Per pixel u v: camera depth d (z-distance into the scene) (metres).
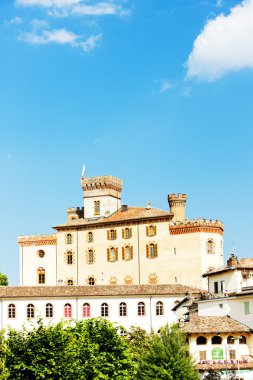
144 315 125.12
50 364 60.47
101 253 158.12
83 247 159.88
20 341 61.56
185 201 163.50
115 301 125.75
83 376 63.16
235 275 105.31
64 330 65.12
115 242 157.38
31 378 60.38
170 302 125.50
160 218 153.62
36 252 163.25
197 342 94.94
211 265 149.62
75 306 125.31
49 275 161.38
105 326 70.19
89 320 70.81
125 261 155.50
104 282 156.50
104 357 66.69
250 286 102.88
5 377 57.50
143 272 153.50
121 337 71.81
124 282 154.75
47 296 125.25
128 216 158.12
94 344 66.62
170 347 79.38
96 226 159.50
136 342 102.88
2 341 60.41
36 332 62.75
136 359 86.19
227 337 95.56
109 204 167.00
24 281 162.75
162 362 77.88
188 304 117.50
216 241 151.38
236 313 99.62
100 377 64.69
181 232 151.75
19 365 59.41
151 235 154.00
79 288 128.25
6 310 124.94
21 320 124.38
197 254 149.50
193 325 96.62
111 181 168.12
